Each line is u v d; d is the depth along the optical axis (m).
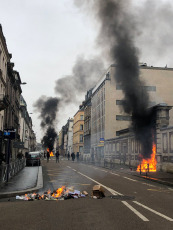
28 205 7.20
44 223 5.29
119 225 5.13
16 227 5.00
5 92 31.09
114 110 43.16
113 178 15.22
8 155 12.27
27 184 11.26
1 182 10.84
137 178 15.74
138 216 5.91
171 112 28.36
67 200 7.98
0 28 23.80
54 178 14.65
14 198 8.40
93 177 15.43
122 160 32.78
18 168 18.55
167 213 6.27
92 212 6.30
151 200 8.11
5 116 32.12
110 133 42.62
